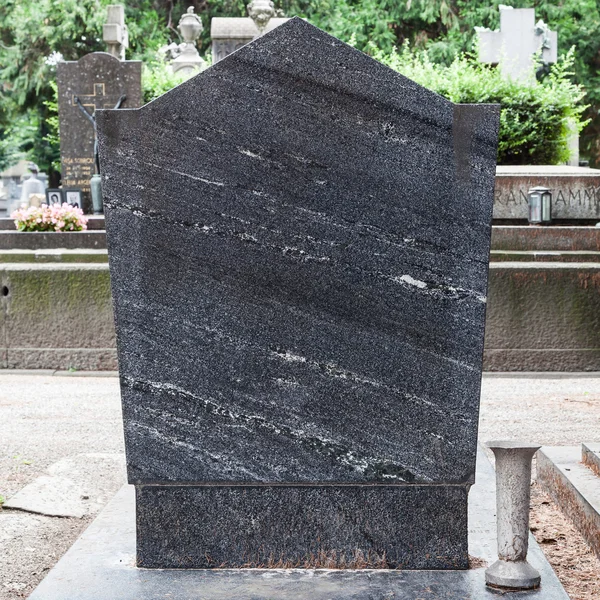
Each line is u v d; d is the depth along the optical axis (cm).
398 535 340
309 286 338
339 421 340
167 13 3266
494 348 1061
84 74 1334
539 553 353
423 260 335
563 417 759
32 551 416
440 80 1447
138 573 333
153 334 340
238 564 342
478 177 331
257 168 335
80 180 1346
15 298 1072
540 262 1067
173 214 337
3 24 3172
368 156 332
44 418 755
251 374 340
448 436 338
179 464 341
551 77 1540
